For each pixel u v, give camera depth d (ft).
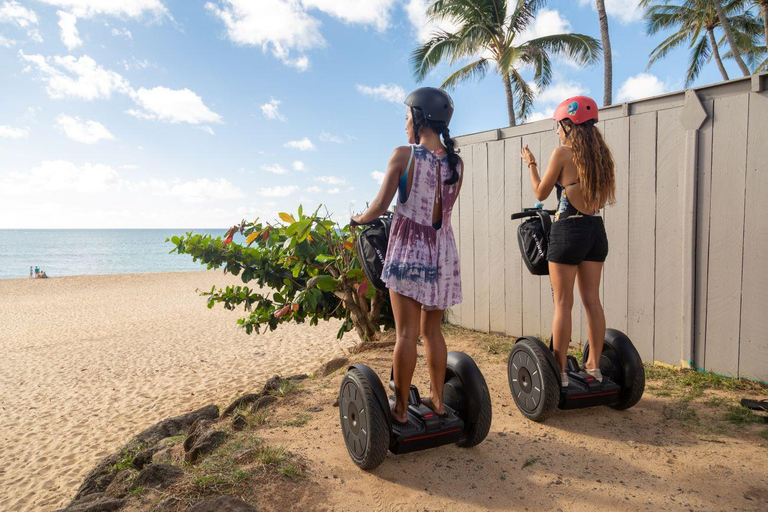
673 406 10.85
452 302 7.80
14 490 15.78
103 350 38.09
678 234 14.10
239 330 43.52
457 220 20.83
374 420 7.54
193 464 9.16
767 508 6.75
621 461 8.29
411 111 7.57
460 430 8.16
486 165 19.38
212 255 19.35
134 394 25.94
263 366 29.91
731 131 12.93
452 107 7.68
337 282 17.94
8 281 107.34
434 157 7.45
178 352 35.83
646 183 14.75
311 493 7.20
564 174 9.41
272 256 19.61
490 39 67.26
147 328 47.60
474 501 7.12
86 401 25.29
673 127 14.08
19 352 38.99
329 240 17.87
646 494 7.22
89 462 17.61
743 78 12.62
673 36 90.12
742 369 12.92
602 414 10.45
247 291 20.26
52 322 55.01
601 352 10.31
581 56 65.51
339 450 8.78
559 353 9.82
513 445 8.97
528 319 18.29
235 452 8.43
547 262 10.36
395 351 7.66
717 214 13.25
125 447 12.73
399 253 7.39
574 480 7.69
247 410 11.85
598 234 9.56
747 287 12.78
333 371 15.62
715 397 11.49
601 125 15.80
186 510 6.59
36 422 22.44
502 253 19.02
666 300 14.44
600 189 9.20
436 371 8.20
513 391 10.66
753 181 12.59
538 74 74.18
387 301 20.04
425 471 8.00
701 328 13.69
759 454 8.36
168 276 117.80
